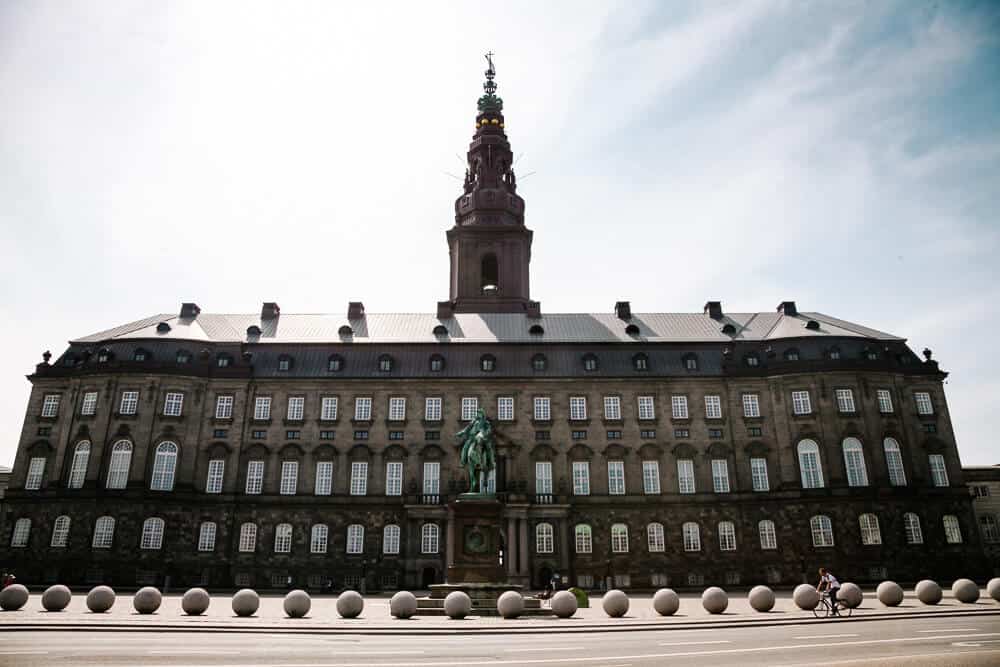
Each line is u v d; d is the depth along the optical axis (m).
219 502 67.25
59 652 20.22
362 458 69.69
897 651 20.22
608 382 72.00
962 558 64.06
